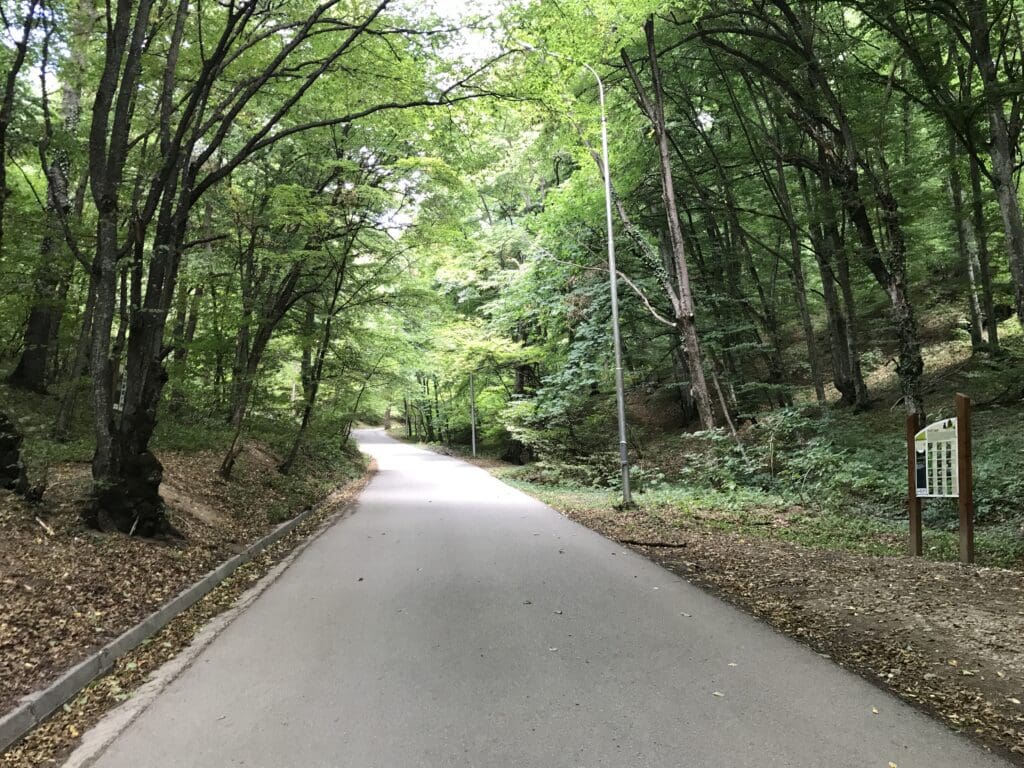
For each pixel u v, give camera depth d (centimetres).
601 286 2084
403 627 585
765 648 518
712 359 2092
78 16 855
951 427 848
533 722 386
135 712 416
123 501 822
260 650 529
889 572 764
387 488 2083
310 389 1778
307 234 1468
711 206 2045
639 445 2375
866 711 398
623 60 1686
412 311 1980
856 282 2453
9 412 1223
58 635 516
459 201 1759
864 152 1623
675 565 861
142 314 840
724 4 1600
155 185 838
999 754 344
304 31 958
